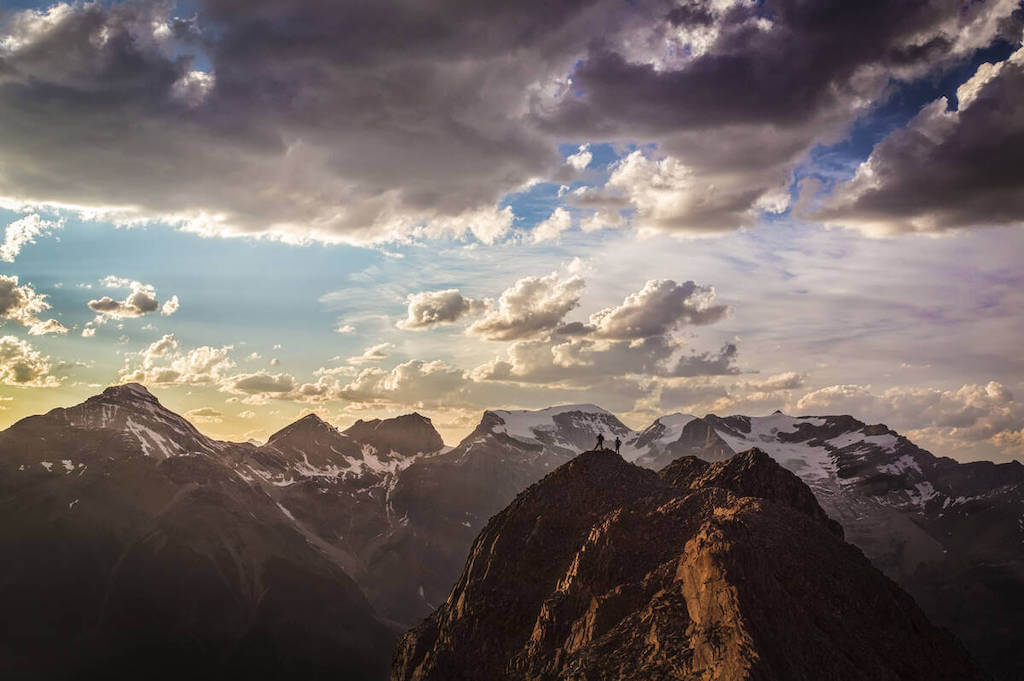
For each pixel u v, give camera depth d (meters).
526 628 154.25
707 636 110.94
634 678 112.50
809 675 108.44
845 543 147.62
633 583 136.88
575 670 121.00
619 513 155.12
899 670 122.19
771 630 110.25
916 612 135.75
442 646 158.00
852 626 125.62
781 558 132.50
